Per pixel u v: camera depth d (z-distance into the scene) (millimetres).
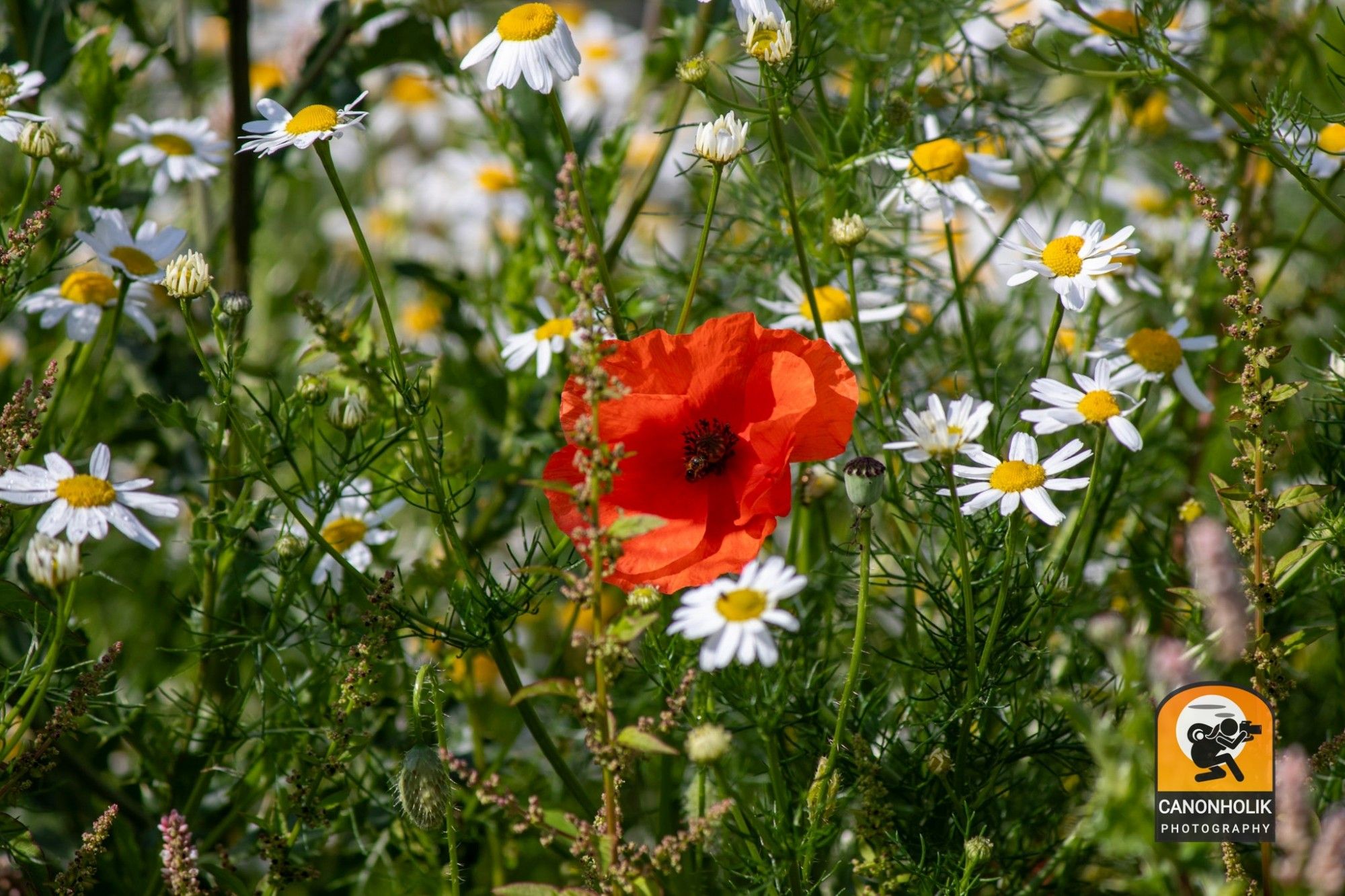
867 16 1216
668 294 1234
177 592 1232
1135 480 1187
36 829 1131
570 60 1084
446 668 1172
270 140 1060
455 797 1157
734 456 1063
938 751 1068
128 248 1132
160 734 1156
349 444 1104
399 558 1213
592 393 997
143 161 1231
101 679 1040
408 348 1218
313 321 1143
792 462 1082
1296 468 1178
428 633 1068
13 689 1059
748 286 1230
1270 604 1048
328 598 1167
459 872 1145
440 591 1204
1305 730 1142
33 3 1211
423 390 1107
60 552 1013
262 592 1224
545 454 1228
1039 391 1071
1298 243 1204
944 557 1108
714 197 1068
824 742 1099
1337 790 1077
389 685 1178
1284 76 1225
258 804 1164
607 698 999
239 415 1125
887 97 1184
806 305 1181
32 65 1203
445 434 1105
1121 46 1188
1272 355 1044
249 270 1254
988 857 1049
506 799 1011
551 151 1246
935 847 1080
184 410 1096
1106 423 1061
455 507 1103
